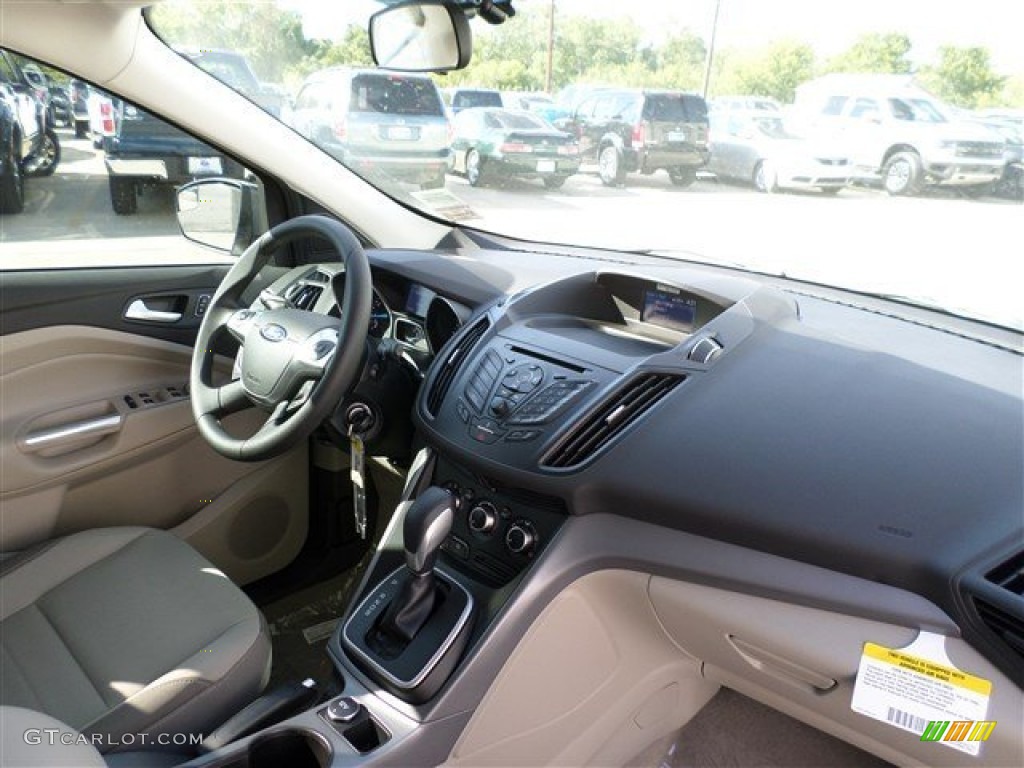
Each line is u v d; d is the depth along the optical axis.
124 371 1.79
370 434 1.55
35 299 1.65
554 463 1.27
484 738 1.23
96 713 1.21
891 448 1.14
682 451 1.21
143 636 1.34
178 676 1.24
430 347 1.75
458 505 1.39
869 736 1.13
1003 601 0.95
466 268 1.80
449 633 1.21
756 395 1.27
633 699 1.44
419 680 1.16
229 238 2.00
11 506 1.61
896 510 1.06
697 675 1.49
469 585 1.31
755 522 1.12
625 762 1.51
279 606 1.96
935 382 1.25
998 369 1.30
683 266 1.81
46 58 1.55
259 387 1.42
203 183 1.90
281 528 1.99
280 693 1.22
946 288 1.49
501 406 1.38
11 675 1.29
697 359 1.34
